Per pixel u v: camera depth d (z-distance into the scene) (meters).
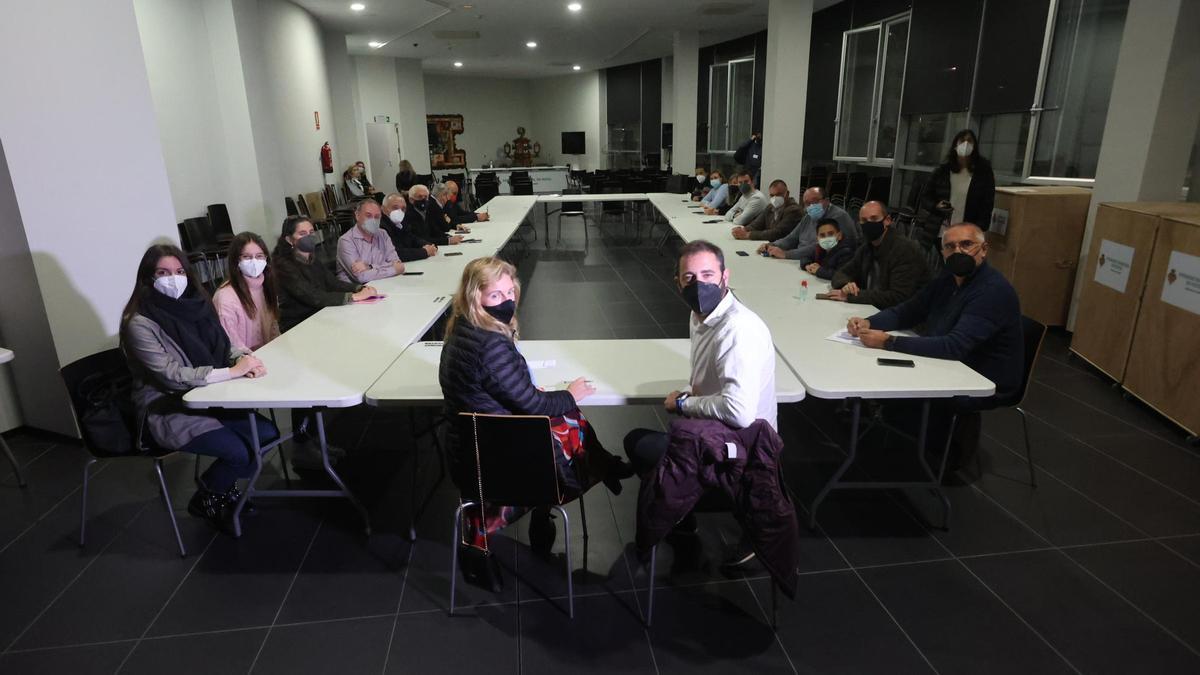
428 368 2.65
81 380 2.54
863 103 10.09
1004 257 5.20
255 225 7.86
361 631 2.19
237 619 2.25
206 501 2.66
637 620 2.23
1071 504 2.87
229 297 3.08
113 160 3.58
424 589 2.40
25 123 3.16
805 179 10.38
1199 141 4.63
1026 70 6.47
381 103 15.41
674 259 8.63
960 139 5.17
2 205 3.19
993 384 2.38
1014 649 2.08
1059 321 5.19
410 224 5.89
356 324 3.30
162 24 6.39
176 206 6.64
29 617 2.28
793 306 3.53
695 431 1.96
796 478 3.11
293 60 9.38
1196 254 3.35
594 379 2.52
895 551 2.57
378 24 10.98
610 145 19.14
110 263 3.60
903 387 2.35
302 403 2.33
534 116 21.48
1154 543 2.60
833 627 2.19
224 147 7.59
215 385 2.49
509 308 2.11
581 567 2.51
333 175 11.48
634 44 13.66
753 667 2.03
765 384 2.19
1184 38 4.12
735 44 13.51
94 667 2.05
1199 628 2.16
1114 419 3.66
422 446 3.47
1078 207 4.91
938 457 3.17
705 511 2.27
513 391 2.06
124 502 2.98
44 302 3.33
